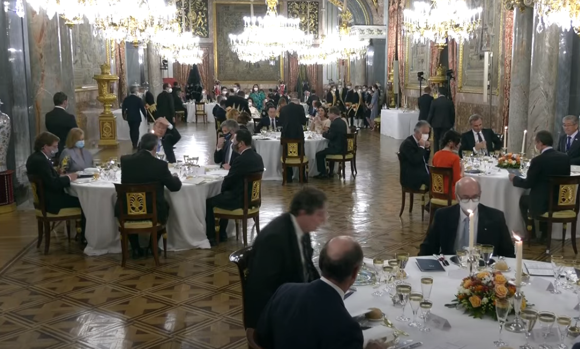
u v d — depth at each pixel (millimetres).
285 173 11086
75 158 7625
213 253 6859
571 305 3221
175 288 5734
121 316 5039
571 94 10281
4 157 8992
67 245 7215
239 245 7184
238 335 4664
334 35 22719
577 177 6562
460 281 3561
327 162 11789
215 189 7297
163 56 24406
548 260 6574
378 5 24000
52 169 6785
